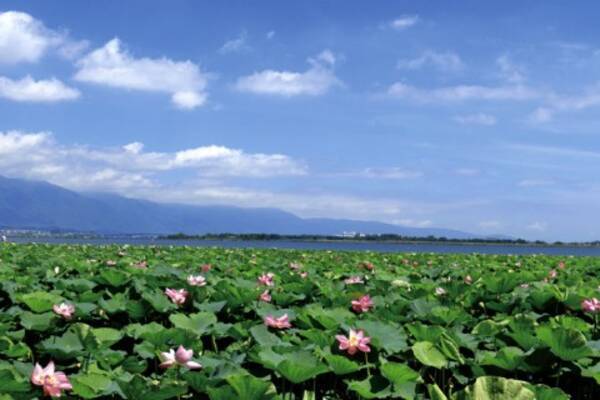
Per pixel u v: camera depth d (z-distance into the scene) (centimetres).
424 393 525
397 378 491
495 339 605
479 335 631
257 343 612
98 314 790
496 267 1633
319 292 934
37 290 898
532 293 831
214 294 809
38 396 450
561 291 901
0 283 854
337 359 499
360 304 743
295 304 871
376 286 1013
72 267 1214
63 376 452
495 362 518
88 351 573
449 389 531
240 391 433
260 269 1319
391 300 850
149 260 1545
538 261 1912
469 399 410
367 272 1364
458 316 687
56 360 561
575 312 823
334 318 672
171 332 582
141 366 545
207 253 2022
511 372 525
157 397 437
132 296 855
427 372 561
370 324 613
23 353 568
